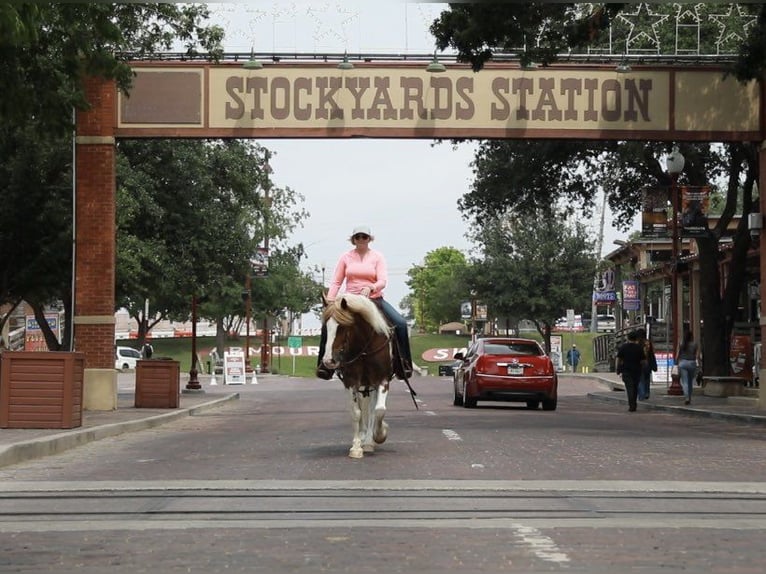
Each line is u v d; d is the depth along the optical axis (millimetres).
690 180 35750
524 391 27891
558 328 113125
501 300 73562
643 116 27312
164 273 32719
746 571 7043
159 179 33188
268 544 8016
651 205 34062
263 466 13172
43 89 20562
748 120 27484
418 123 26859
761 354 27547
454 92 26906
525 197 37156
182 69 26672
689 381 29953
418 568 7105
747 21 28781
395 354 14430
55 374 17703
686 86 27422
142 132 26547
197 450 16031
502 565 7180
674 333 34750
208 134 26656
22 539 8305
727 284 34938
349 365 13828
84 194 26344
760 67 23062
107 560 7484
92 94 26328
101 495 10703
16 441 15078
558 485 11227
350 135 26797
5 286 29859
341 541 8094
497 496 10445
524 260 73750
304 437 18047
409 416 24312
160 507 9859
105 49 22812
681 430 21141
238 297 77312
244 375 55438
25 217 28562
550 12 21000
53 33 20125
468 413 25938
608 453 14930
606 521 8984
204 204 34094
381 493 10641
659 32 28875
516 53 24062
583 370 69688
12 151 28297
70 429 17766
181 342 105688
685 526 8773
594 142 34188
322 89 26828
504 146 35219
